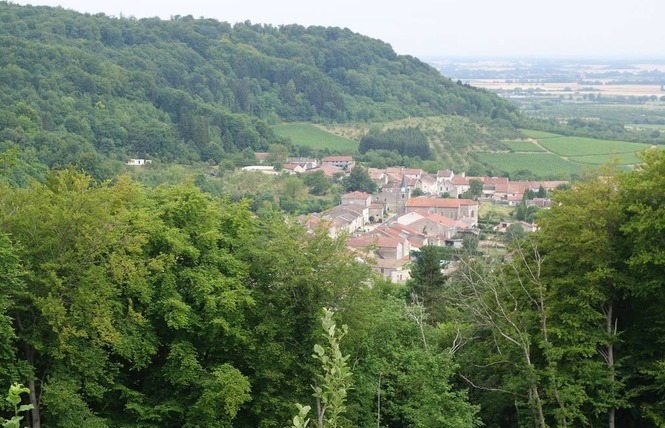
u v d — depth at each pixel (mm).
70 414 28906
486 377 39906
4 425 12914
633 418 36219
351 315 33594
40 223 30094
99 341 28812
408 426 34781
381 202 165875
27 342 28656
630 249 35375
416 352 35406
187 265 34500
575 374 34438
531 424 34312
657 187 34344
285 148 197250
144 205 35938
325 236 35000
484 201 177375
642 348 35812
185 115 183875
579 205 37031
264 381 33844
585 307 34719
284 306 34156
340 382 16688
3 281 28203
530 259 37906
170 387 33188
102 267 30000
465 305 39500
